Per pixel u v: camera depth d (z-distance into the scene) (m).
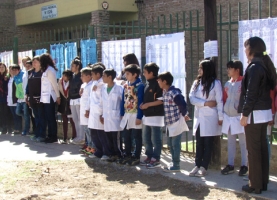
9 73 11.50
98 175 7.00
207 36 6.69
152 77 6.94
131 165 7.29
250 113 5.42
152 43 8.29
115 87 7.52
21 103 10.93
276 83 5.62
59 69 10.72
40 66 9.67
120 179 6.74
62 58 10.60
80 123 8.61
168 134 6.73
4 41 18.45
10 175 7.10
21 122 11.38
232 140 6.60
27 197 5.88
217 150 6.83
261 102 5.43
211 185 6.06
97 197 5.88
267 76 5.41
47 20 17.17
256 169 5.58
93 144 8.30
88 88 8.39
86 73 8.46
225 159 7.19
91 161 7.82
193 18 13.65
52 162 7.89
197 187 6.08
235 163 7.07
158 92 6.89
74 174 7.08
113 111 7.47
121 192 6.06
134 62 7.70
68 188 6.32
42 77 9.53
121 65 8.96
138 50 8.66
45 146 9.47
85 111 8.23
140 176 6.82
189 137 10.29
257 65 5.32
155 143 7.10
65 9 16.06
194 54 12.62
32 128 11.53
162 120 7.03
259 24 6.67
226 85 6.48
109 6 14.87
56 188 6.33
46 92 9.54
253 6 11.78
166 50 8.04
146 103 6.94
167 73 6.57
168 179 6.54
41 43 11.25
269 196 5.51
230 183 6.14
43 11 17.14
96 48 9.52
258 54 5.42
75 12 15.61
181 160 7.63
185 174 6.69
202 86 6.46
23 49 12.81
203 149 6.61
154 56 8.28
